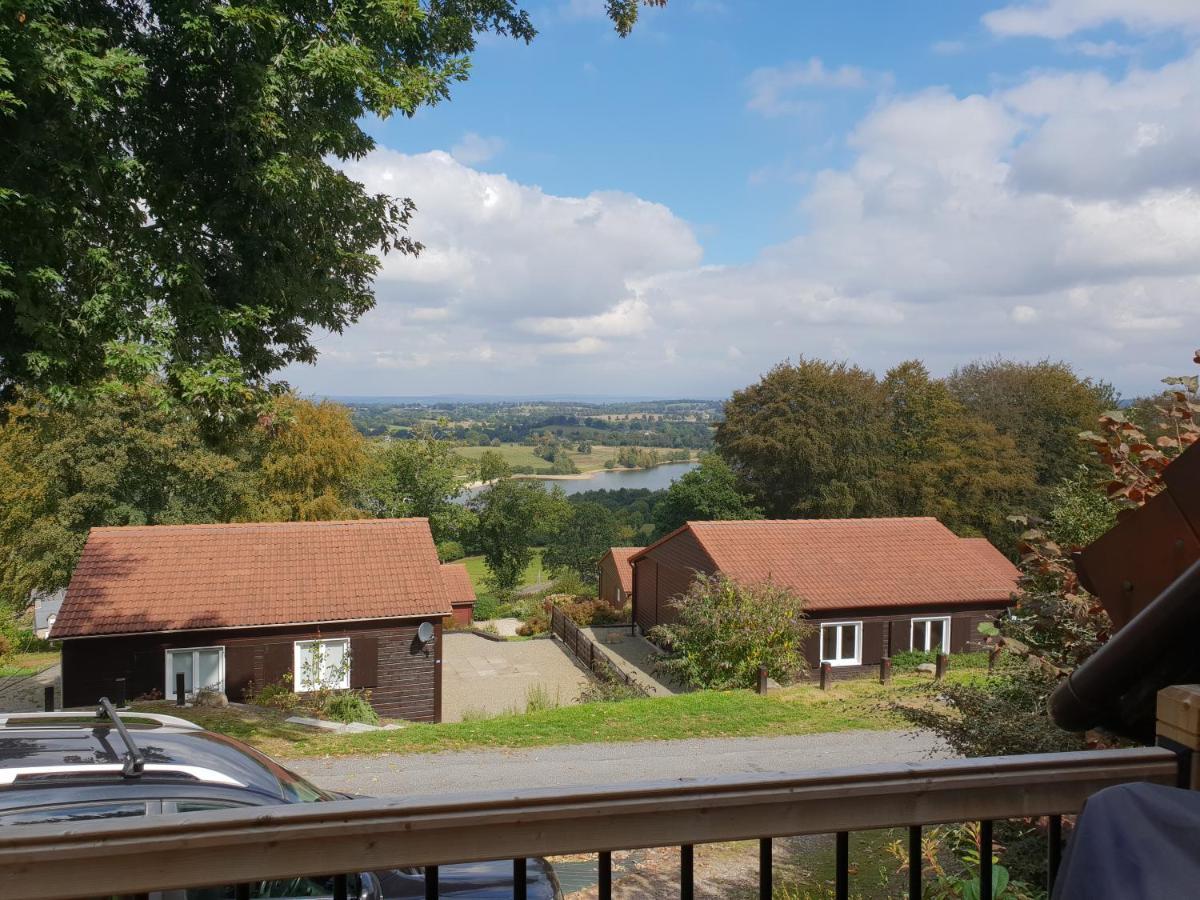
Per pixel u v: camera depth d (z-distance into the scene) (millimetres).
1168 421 4926
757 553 26703
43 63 7906
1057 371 47281
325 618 20359
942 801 1700
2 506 31406
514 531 57812
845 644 25172
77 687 19109
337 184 10992
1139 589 1901
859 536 28359
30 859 1330
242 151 9898
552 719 14820
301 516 36562
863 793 1657
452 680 24984
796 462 44594
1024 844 4887
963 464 43531
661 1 13250
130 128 10258
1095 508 6379
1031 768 1723
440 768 11883
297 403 36875
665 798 1578
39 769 2701
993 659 5547
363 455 39094
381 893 3117
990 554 28078
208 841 1396
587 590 49500
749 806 1618
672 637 21156
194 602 20281
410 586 21828
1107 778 1739
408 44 12312
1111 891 1135
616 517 70125
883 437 45688
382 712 21047
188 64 10180
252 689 20172
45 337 8773
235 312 10266
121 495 32562
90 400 9734
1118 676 1708
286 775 3297
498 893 3375
